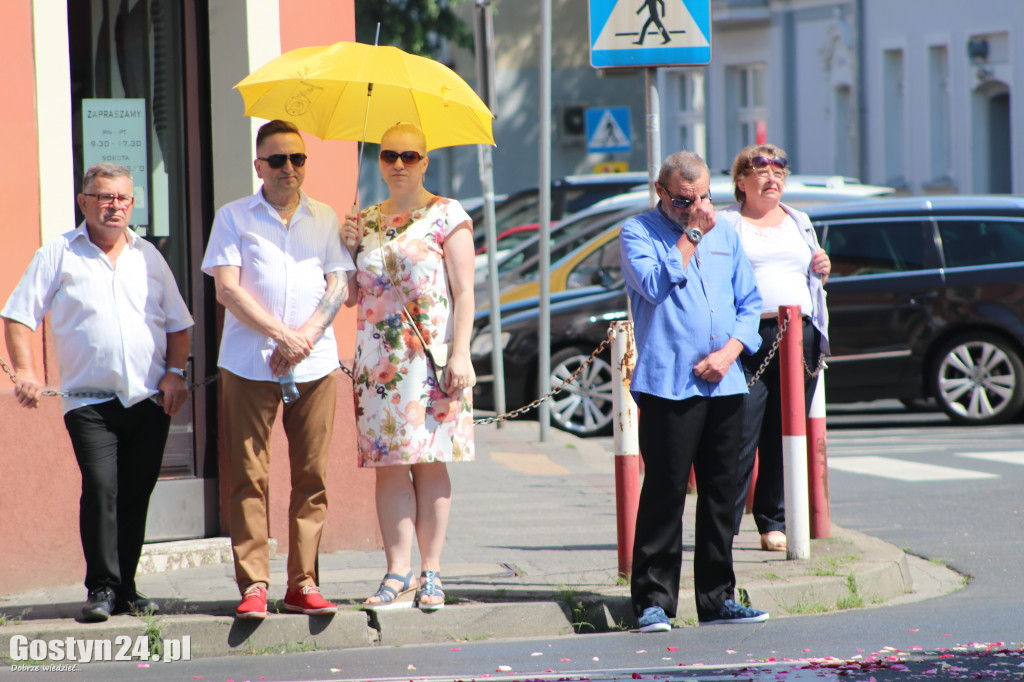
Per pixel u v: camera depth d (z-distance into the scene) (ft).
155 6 77.51
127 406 61.46
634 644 60.59
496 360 136.15
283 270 61.26
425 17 267.18
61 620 61.98
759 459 77.77
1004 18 241.35
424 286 62.39
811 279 78.18
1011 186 251.60
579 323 138.31
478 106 62.49
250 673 56.54
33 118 70.23
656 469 62.54
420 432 62.03
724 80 312.71
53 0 70.79
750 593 66.13
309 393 61.82
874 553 74.54
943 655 56.75
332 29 79.77
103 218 61.00
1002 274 134.82
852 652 57.82
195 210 78.02
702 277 62.64
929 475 107.76
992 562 77.82
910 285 134.92
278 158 61.11
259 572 61.26
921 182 263.90
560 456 120.16
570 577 69.97
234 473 61.21
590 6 86.79
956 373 136.98
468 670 56.24
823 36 286.05
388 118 66.44
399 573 63.98
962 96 253.03
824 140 288.51
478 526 86.58
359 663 58.08
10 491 69.41
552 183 200.85
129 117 77.10
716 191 161.48
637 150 335.88
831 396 136.15
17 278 69.77
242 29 77.20
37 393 60.90
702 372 61.82
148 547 74.13
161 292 62.69
